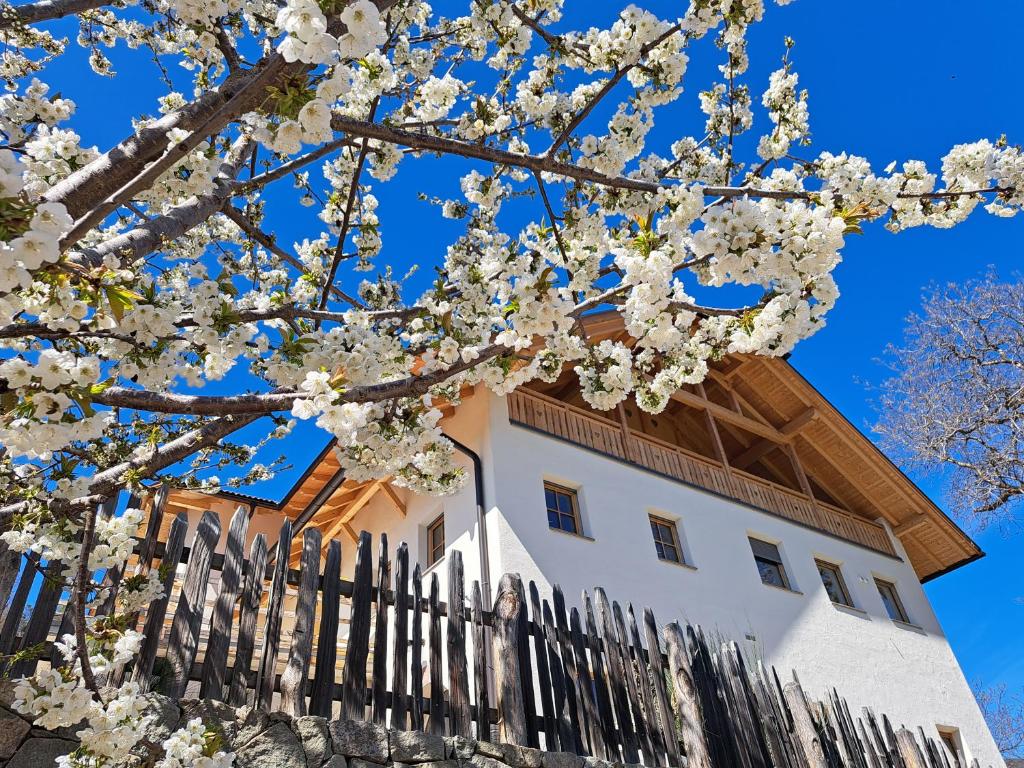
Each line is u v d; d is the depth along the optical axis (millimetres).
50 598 3445
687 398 13719
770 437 14867
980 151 3715
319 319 3443
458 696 4508
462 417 10969
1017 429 15703
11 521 2795
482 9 3938
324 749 3787
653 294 2986
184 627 3771
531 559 9352
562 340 3697
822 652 11797
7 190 1631
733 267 2826
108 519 3525
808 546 13492
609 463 11484
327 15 2131
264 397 2645
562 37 3955
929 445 16500
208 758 2893
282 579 4250
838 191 3363
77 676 2820
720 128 4879
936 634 14320
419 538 10781
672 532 11773
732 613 11070
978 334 16312
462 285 3842
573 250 3875
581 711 5023
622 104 4094
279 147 2283
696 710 5418
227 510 12734
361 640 4352
